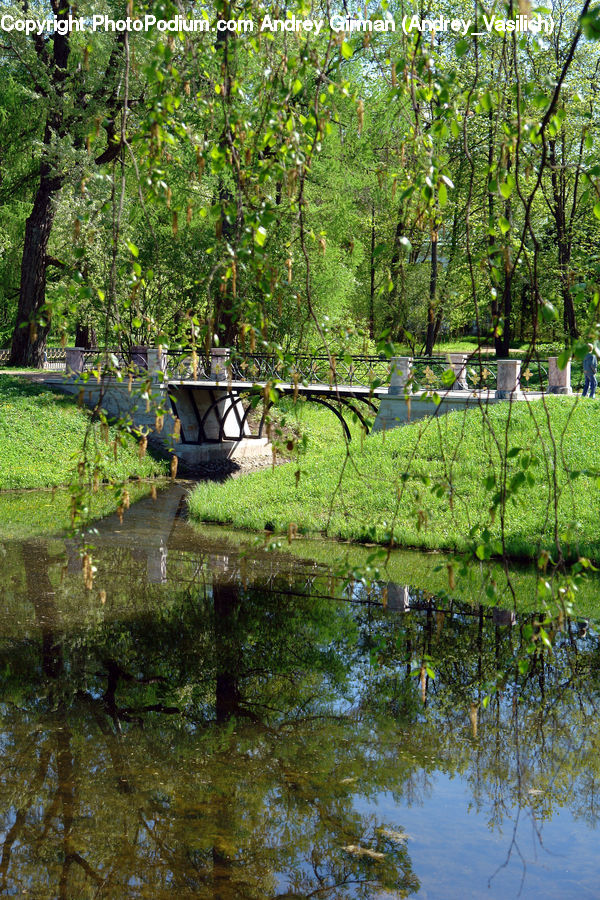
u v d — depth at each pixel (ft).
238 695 23.89
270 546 13.11
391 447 56.59
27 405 73.82
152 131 11.23
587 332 9.94
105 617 31.53
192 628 30.42
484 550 11.75
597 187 9.82
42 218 88.53
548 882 14.32
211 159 11.69
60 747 20.01
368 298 114.11
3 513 53.21
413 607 33.81
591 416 56.34
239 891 14.03
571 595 10.89
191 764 19.16
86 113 74.23
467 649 28.25
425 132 11.62
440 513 47.50
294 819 16.61
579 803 17.39
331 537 47.42
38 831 16.02
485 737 20.83
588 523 42.83
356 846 15.65
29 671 25.44
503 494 11.35
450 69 10.91
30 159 91.56
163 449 74.90
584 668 26.18
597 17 8.61
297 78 11.41
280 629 30.60
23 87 80.89
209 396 79.10
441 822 16.61
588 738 20.75
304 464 58.75
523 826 16.49
